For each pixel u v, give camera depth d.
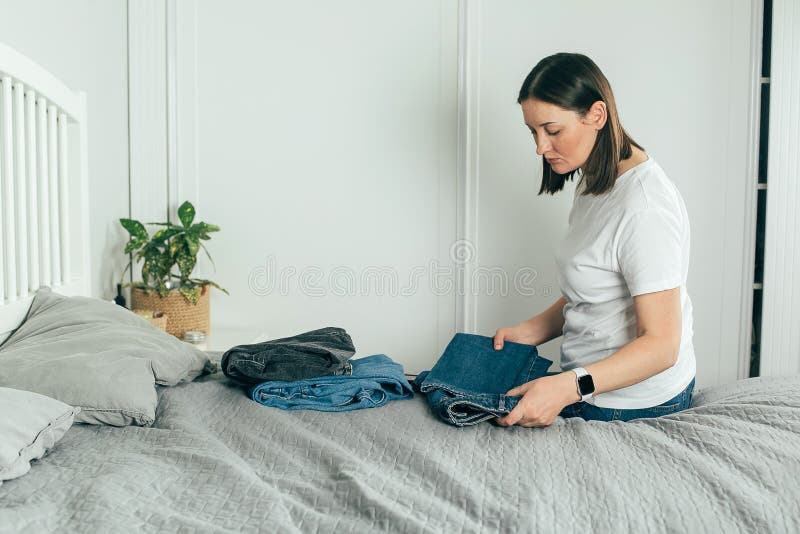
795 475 1.05
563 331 1.73
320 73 2.86
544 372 1.59
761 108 2.70
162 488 1.06
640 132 2.74
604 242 1.49
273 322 2.99
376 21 2.81
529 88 1.56
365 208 2.90
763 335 2.71
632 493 1.03
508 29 2.75
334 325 2.97
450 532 0.95
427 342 2.94
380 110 2.85
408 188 2.87
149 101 2.89
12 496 1.02
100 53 2.62
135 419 1.35
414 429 1.29
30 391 1.30
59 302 1.83
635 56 2.71
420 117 2.83
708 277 2.76
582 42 2.73
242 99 2.89
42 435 1.14
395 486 1.06
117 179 2.81
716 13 2.65
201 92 2.90
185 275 2.65
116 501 0.99
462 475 1.10
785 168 2.63
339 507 1.01
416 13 2.79
